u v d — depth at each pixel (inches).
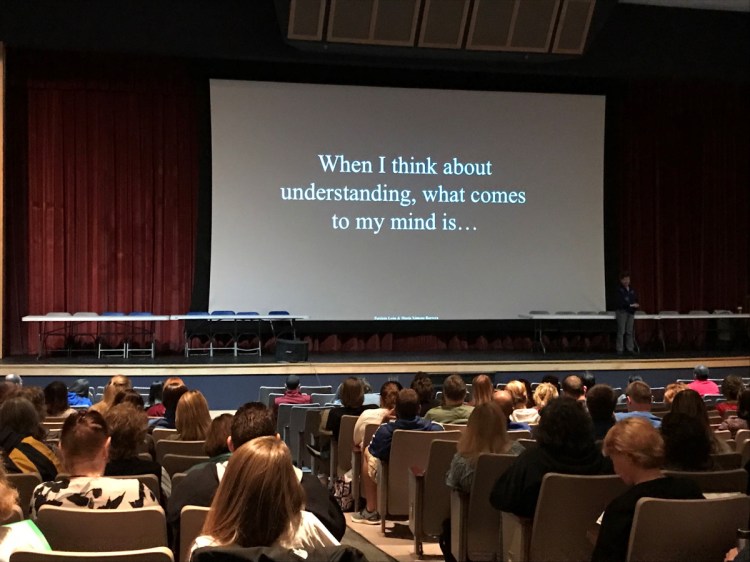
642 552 102.5
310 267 464.1
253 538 74.9
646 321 520.7
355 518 213.3
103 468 118.3
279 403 299.4
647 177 519.5
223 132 458.0
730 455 145.7
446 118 478.6
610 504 107.2
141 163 464.8
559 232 489.7
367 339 483.5
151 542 106.0
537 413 221.6
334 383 407.2
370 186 470.3
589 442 129.4
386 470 192.4
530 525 127.8
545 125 489.1
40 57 450.6
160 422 215.8
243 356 437.1
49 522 103.7
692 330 524.1
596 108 494.3
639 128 517.0
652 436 107.8
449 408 217.8
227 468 77.2
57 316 412.2
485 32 424.8
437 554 181.8
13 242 454.6
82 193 458.0
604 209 500.1
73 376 389.7
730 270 530.6
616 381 432.1
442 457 168.7
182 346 470.9
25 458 144.0
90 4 407.8
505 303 482.9
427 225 475.8
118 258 462.6
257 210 460.1
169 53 419.2
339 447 228.8
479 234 481.1
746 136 529.0
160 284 466.6
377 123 472.1
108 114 459.8
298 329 465.1
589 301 492.1
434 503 171.6
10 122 450.9
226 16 420.8
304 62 439.2
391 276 471.8
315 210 465.1
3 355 438.9
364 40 418.6
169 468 151.1
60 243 456.1
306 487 109.6
